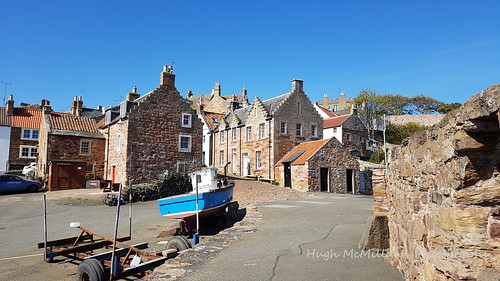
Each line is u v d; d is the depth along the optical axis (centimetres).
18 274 983
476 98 287
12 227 1652
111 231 1542
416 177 486
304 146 3506
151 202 2475
